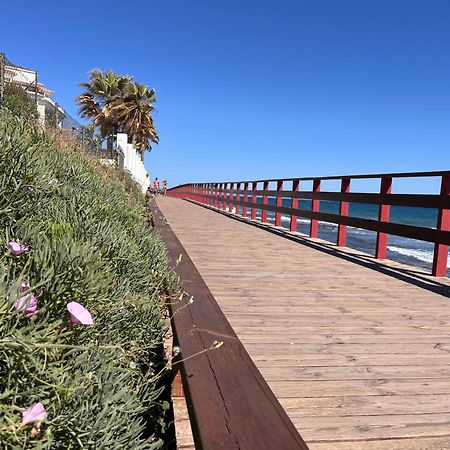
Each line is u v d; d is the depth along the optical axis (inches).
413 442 67.1
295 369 90.6
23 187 68.2
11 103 301.6
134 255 81.4
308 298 148.6
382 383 85.7
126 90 1392.7
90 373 38.4
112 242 75.2
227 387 48.6
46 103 652.1
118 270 74.9
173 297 84.8
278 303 140.4
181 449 64.9
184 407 74.5
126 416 43.4
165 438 66.9
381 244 238.2
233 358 56.2
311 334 112.1
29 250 49.4
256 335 110.0
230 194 617.3
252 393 47.5
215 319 71.4
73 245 47.8
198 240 285.4
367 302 146.6
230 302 139.3
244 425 41.4
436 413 75.3
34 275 43.2
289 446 38.4
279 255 238.1
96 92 1344.7
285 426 41.6
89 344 44.9
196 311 75.1
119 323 61.4
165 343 87.5
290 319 124.0
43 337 35.8
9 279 41.9
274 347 102.3
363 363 94.9
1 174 65.1
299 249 264.7
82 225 72.9
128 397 44.5
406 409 76.2
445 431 70.0
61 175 113.9
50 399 35.6
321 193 315.3
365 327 119.5
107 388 41.8
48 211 73.0
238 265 203.3
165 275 93.0
